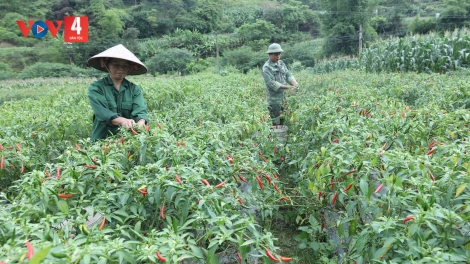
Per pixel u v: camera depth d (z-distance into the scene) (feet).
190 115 17.49
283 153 15.83
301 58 143.54
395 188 7.69
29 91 72.49
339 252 11.17
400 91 22.80
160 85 30.32
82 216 7.32
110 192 8.38
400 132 11.66
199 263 7.67
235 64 141.28
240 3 238.27
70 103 25.68
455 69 41.42
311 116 16.72
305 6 197.98
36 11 178.29
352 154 9.43
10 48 154.10
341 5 136.56
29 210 7.34
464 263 6.53
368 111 16.20
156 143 10.60
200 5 208.23
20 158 12.60
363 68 53.11
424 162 8.75
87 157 9.16
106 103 13.70
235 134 13.75
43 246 5.49
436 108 14.26
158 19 189.06
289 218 13.42
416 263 5.86
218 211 7.48
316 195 10.72
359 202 9.13
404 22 164.76
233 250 8.53
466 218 6.66
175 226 6.81
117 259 6.00
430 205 6.88
